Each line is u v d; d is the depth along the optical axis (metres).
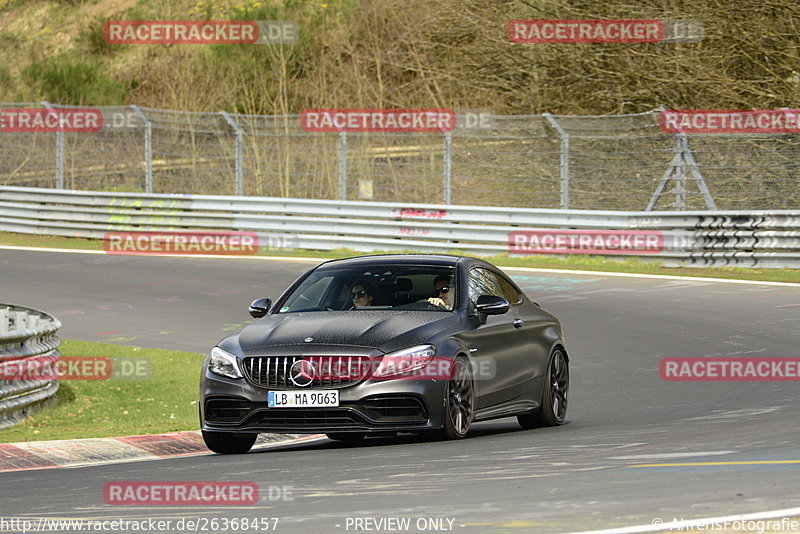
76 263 92.81
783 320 63.97
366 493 23.55
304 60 152.00
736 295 73.75
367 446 34.09
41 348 45.31
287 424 32.91
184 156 120.00
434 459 28.92
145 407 47.78
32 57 178.88
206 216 104.00
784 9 107.06
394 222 96.94
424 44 131.50
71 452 34.47
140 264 92.00
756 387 46.72
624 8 116.94
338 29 153.75
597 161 111.44
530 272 85.12
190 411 47.25
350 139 120.81
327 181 114.94
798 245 86.19
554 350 39.75
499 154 110.94
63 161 115.06
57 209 110.81
